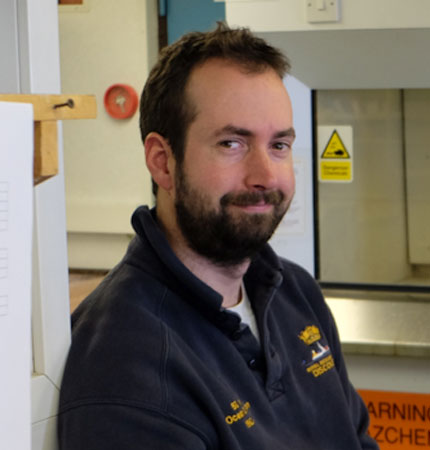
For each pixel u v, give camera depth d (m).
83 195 2.86
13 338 0.72
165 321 1.08
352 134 2.37
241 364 1.13
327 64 2.18
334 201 2.41
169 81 1.14
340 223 2.41
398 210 2.38
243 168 1.10
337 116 2.36
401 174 2.37
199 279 1.10
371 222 2.40
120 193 2.82
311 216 2.39
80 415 0.97
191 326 1.10
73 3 2.79
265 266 1.25
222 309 1.11
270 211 1.12
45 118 0.75
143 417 0.96
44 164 0.76
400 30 1.96
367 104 2.35
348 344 1.93
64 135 2.85
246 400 1.11
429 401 1.96
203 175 1.10
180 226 1.14
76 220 2.85
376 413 2.00
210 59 1.11
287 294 1.37
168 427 0.97
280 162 1.14
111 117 2.80
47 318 0.99
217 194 1.10
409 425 1.98
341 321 2.08
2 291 0.71
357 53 2.09
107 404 0.97
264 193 1.10
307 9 1.98
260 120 1.10
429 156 2.33
